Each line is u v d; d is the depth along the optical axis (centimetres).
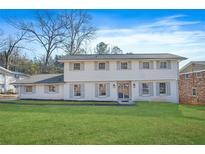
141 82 2416
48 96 2530
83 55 2644
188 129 919
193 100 2809
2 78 3541
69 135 805
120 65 2423
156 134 831
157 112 1479
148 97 2403
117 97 2409
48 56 4200
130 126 965
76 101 2336
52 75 2881
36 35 4162
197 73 2736
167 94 2402
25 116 1220
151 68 2416
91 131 866
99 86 2438
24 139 753
